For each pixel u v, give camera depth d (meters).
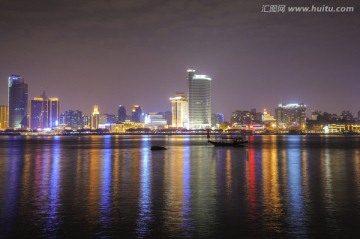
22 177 57.66
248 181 52.31
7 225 29.66
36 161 87.75
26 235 27.34
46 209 34.81
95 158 97.12
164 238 26.66
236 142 173.88
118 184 49.88
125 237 26.88
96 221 30.67
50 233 27.75
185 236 27.05
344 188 45.91
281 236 27.00
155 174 61.00
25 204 37.03
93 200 38.84
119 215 32.50
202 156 102.75
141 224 29.83
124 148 155.00
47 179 55.25
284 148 149.38
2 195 41.88
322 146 167.62
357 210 34.06
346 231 28.00
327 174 60.22
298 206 35.72
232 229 28.53
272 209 34.53
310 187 46.75
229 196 40.78
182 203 37.25
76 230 28.41
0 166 75.50
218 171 65.00
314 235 27.17
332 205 36.12
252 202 37.62
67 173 62.81
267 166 73.81
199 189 45.47
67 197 40.56
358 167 71.25
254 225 29.52
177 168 70.44
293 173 61.72
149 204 36.81
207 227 29.02
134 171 65.62
